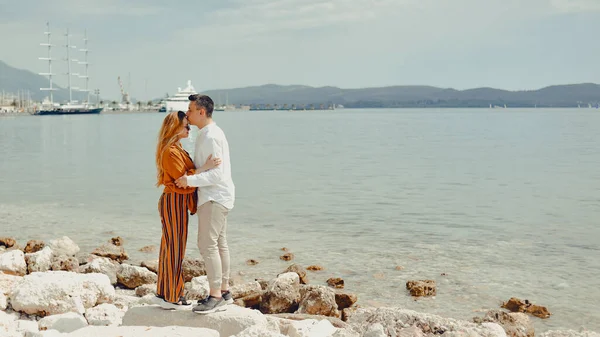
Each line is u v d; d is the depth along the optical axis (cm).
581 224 1584
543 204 1959
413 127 10894
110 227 1562
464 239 1399
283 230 1513
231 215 1745
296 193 2248
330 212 1802
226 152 580
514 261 1187
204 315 589
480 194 2220
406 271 1112
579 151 4656
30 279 730
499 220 1655
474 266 1147
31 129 10100
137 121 16112
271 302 812
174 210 583
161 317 596
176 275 598
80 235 1459
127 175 2934
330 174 2981
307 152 4628
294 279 845
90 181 2666
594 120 15762
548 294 972
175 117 572
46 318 643
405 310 686
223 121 16362
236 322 579
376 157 4100
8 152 4672
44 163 3647
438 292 981
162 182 582
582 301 938
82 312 704
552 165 3450
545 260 1194
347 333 571
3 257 970
